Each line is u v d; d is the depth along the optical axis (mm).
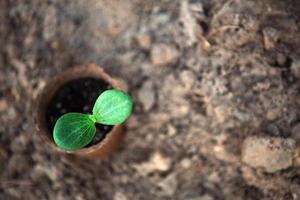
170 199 361
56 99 358
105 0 398
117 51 384
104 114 318
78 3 403
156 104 369
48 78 397
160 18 384
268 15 381
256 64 365
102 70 347
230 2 382
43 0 414
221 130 357
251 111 356
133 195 368
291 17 382
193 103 365
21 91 403
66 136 313
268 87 360
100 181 374
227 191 355
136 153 367
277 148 347
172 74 372
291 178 348
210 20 379
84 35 396
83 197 377
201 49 372
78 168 379
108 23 392
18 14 420
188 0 385
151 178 365
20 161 396
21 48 411
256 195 352
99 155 349
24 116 398
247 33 374
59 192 384
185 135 362
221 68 366
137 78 376
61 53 398
